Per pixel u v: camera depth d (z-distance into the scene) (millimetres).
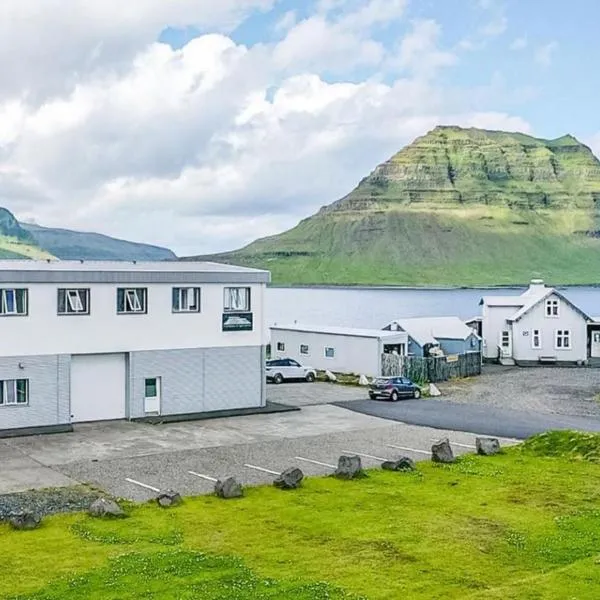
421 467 30109
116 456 32156
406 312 173000
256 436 36719
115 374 41062
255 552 20016
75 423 39688
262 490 26484
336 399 49156
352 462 28328
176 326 42438
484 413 44281
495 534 21641
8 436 36219
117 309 40688
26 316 38031
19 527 21922
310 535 21516
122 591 16953
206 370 43469
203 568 18562
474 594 17031
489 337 73312
